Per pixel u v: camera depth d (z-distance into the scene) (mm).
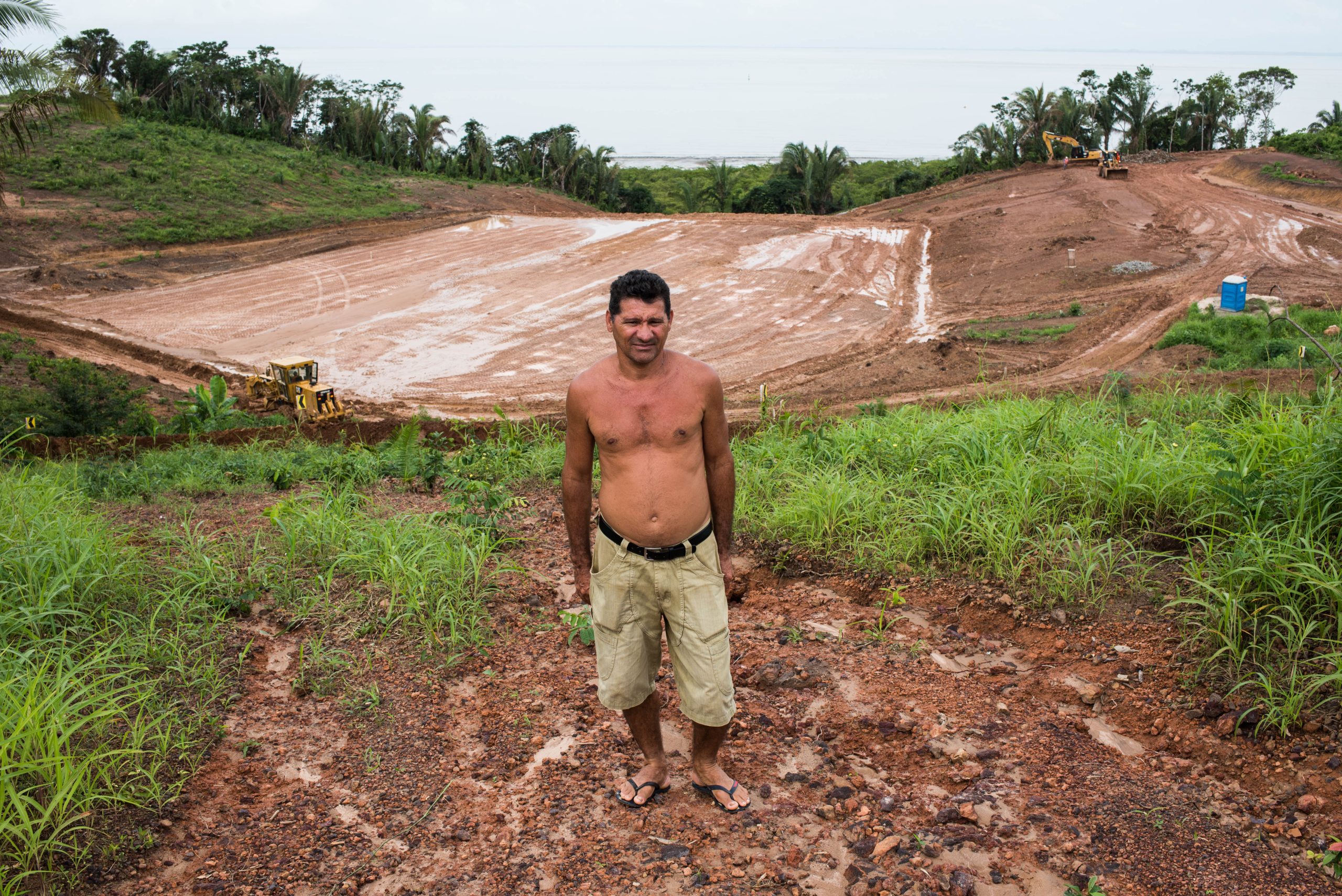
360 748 3281
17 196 40156
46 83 17484
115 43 67625
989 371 21797
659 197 87500
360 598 4305
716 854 2713
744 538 5258
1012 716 3406
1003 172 58375
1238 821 2709
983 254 37719
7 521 4559
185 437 14664
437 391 23188
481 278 36344
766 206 68750
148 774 2896
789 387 22297
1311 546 3652
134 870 2590
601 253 41219
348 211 47781
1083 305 28812
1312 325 21312
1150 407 8047
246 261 38906
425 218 49125
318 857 2693
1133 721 3279
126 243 38031
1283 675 3236
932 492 5195
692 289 34312
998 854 2637
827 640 4078
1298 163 48719
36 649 3502
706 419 2779
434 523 5387
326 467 7629
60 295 32094
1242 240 34625
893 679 3732
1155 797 2854
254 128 66250
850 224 46156
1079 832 2709
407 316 30828
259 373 24469
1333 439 4152
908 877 2545
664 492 2727
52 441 13688
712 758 2990
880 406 10664
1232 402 7035
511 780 3121
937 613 4227
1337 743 2926
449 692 3689
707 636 2795
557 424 15836
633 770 3184
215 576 4453
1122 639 3721
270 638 4047
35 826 2666
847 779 3121
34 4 16453
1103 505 4789
